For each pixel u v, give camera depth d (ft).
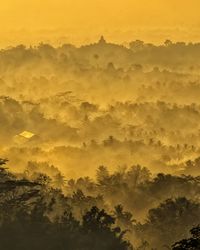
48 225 627.46
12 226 610.65
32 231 611.47
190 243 420.77
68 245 608.60
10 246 586.04
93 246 618.85
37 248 591.37
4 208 647.15
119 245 638.94
